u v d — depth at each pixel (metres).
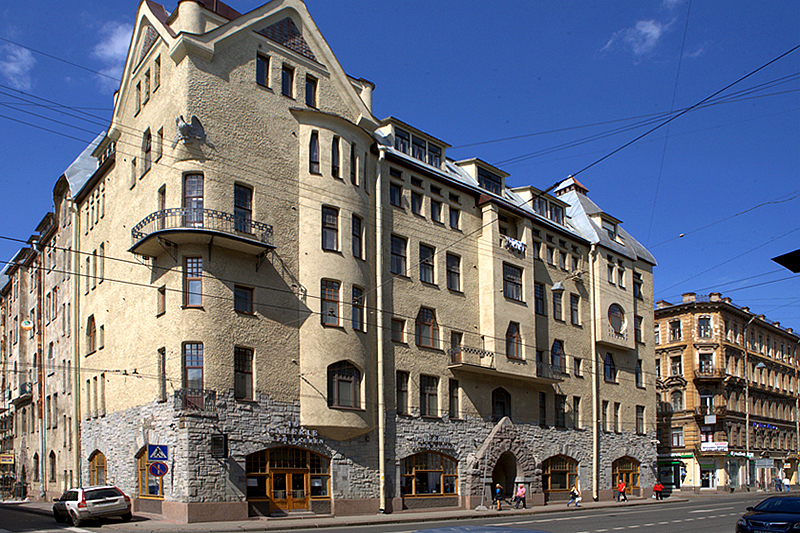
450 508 37.12
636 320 56.47
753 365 78.00
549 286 47.06
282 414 30.31
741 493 66.31
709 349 71.69
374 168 36.56
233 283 29.66
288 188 32.72
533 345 42.88
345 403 32.41
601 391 50.44
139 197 32.91
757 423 75.88
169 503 27.45
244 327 29.67
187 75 30.11
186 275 29.00
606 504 43.34
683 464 70.62
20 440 54.72
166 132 30.78
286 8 34.62
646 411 55.19
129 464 31.53
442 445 37.19
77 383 40.00
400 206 37.88
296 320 31.75
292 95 34.06
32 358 53.22
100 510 26.56
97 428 36.41
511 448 40.47
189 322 28.38
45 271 51.66
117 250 35.50
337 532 23.52
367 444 33.50
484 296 41.16
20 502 47.31
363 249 34.59
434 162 41.47
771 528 19.59
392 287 36.31
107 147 39.72
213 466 27.56
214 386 28.17
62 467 42.62
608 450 49.88
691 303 72.62
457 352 38.97
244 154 31.27
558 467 45.25
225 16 33.69
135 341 31.84
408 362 36.38
